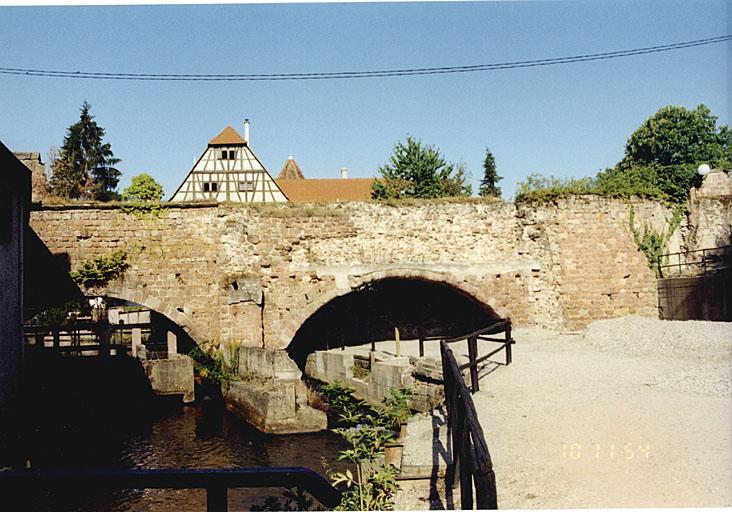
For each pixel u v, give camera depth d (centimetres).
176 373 1894
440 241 2078
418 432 834
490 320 2261
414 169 3934
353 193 4328
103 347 1753
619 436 704
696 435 685
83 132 4956
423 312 2483
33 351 1802
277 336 1961
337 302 2509
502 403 930
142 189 4788
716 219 2134
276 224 1988
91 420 1366
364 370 1859
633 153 3409
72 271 1861
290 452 1312
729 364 1075
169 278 1917
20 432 1052
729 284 1794
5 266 1147
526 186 2273
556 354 1370
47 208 1861
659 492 535
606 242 2098
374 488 627
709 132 3266
